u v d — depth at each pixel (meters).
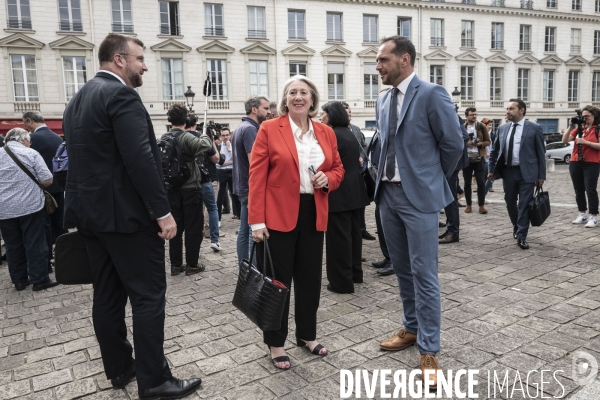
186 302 4.41
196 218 5.28
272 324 2.76
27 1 21.34
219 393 2.77
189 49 23.94
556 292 4.21
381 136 3.17
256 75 25.52
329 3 26.48
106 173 2.51
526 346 3.19
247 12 25.02
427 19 29.16
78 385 2.95
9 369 3.21
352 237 4.64
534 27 32.41
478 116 31.17
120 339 2.86
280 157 2.89
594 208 6.99
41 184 4.91
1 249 6.68
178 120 5.08
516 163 5.86
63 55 22.00
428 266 2.92
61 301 4.65
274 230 2.95
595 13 34.59
